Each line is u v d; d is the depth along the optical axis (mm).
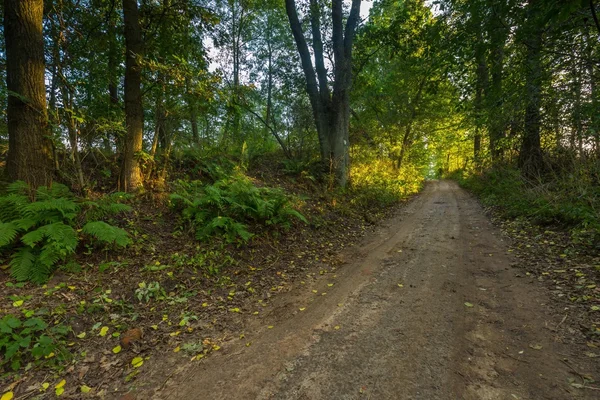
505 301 3699
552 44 5488
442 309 3623
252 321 3641
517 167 10078
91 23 7516
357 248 6902
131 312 3709
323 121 12789
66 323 3277
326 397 2318
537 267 4629
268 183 10703
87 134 5945
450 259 5512
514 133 9398
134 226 5547
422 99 19703
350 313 3686
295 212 7156
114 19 8039
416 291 4199
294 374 2611
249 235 5855
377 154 18844
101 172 7027
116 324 3439
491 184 13062
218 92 7113
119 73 8609
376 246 6926
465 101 9102
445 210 11688
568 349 2672
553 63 6102
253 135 15586
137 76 6719
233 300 4199
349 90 12688
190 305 3982
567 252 4922
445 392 2281
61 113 5672
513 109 7836
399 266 5336
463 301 3795
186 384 2564
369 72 18172
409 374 2510
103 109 7660
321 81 12859
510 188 9789
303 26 14797
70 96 5867
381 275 4957
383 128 20438
